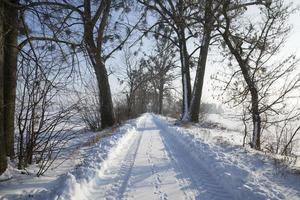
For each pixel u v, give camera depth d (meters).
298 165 8.20
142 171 7.72
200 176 7.27
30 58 6.78
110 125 21.36
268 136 14.35
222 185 6.55
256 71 12.36
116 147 10.62
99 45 14.92
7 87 7.62
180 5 20.27
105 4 14.35
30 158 8.12
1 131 6.66
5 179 6.51
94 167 7.50
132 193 6.05
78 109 8.50
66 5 8.09
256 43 12.98
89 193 6.09
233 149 10.10
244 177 6.59
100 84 20.80
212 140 12.54
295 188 6.14
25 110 7.72
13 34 7.57
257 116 12.16
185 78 25.64
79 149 11.16
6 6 7.28
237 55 13.77
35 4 7.38
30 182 6.49
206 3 16.66
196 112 24.36
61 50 7.62
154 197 5.82
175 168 8.05
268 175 7.03
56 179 6.64
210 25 16.91
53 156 9.72
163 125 22.31
